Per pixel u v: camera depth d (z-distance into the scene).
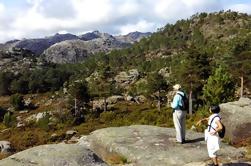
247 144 15.98
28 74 171.62
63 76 173.12
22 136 60.00
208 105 46.59
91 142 16.39
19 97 119.44
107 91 95.62
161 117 62.00
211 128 11.36
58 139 58.22
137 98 108.94
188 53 64.75
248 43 71.12
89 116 85.00
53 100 125.25
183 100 14.39
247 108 18.83
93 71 181.38
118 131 16.64
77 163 11.44
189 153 13.37
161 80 89.69
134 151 14.02
